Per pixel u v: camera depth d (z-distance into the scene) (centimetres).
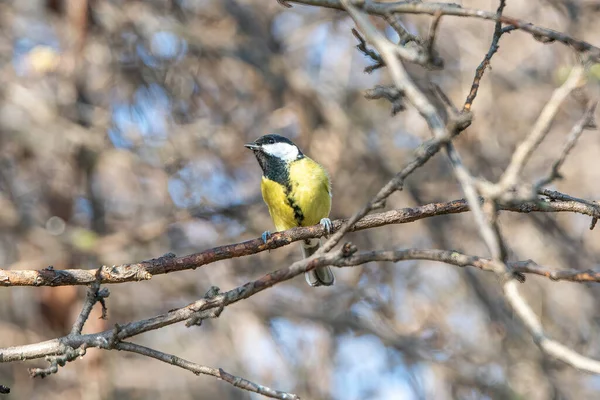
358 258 443
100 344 516
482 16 451
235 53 1410
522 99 1296
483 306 1372
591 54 429
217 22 1482
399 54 428
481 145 1277
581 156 1272
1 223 1352
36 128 1362
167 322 511
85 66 1430
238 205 1352
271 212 941
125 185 1495
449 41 1319
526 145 369
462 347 1377
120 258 1333
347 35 1434
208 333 1512
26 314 1398
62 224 1365
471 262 414
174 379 1469
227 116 1416
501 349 1345
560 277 427
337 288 1452
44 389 1345
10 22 1470
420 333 1398
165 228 1332
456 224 1349
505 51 1295
